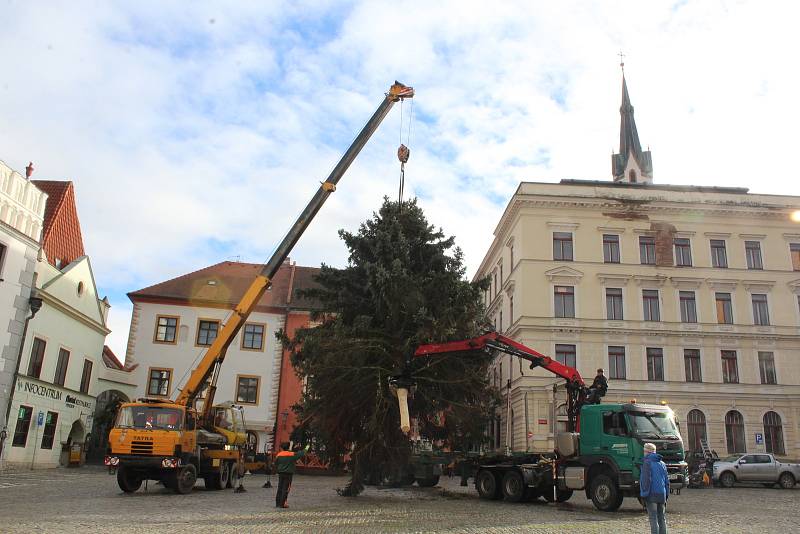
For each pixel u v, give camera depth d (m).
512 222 47.16
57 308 31.00
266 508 16.02
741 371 42.19
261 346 43.38
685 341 42.47
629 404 18.00
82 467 33.12
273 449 41.34
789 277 44.16
